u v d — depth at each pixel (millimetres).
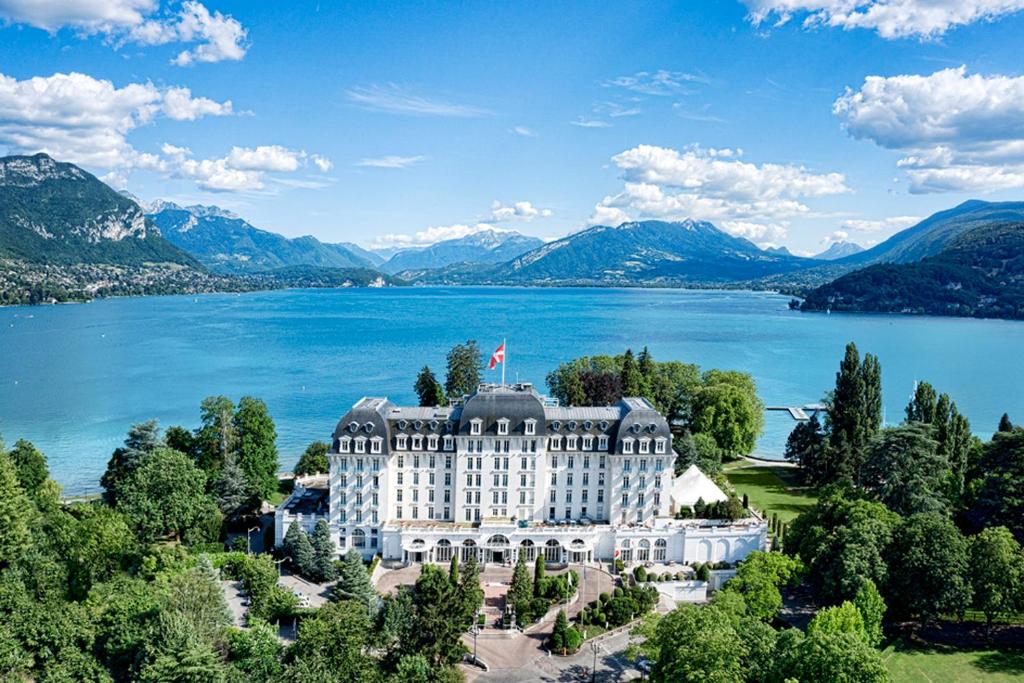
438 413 151750
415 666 92000
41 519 123562
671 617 98188
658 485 150500
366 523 146750
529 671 108688
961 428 173375
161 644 90875
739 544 145625
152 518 141125
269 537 154625
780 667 88000
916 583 115062
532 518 150875
